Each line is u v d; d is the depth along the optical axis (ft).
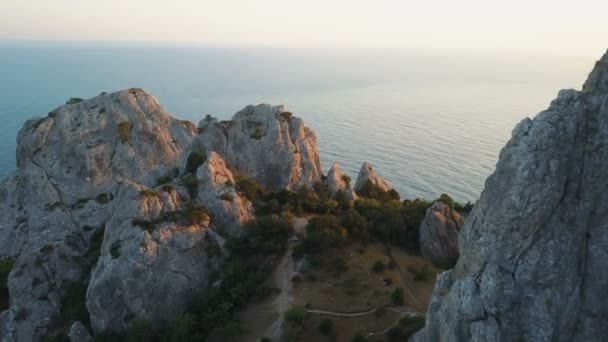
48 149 354.95
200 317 212.02
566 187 123.54
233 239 243.81
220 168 273.95
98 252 294.66
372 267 228.22
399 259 240.94
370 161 634.43
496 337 120.16
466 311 125.08
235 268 228.63
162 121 386.32
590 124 124.98
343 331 189.98
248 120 323.78
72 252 296.71
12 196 345.92
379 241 252.42
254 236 242.99
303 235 249.96
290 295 211.41
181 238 230.27
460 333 126.72
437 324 141.08
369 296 208.64
